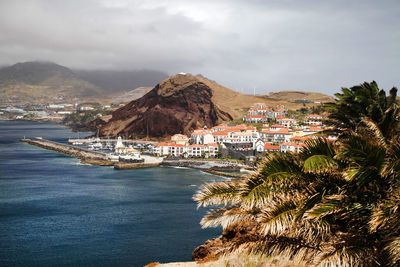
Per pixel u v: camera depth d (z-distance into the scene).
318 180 17.50
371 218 15.40
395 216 14.75
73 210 92.44
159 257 60.69
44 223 81.00
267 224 16.14
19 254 62.56
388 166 15.48
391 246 14.40
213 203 19.70
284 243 17.06
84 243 67.81
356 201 16.20
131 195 110.88
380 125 20.23
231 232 37.66
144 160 197.25
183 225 78.94
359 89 23.72
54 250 64.38
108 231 75.00
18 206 96.38
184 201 102.31
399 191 15.55
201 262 31.75
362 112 23.69
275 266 22.48
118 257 60.88
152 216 86.38
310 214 15.35
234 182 20.12
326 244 15.91
